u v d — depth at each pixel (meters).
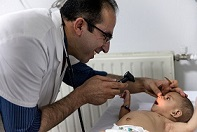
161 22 1.72
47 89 1.22
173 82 1.47
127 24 1.76
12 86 1.00
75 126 1.95
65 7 1.18
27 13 1.11
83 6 1.15
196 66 1.73
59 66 1.18
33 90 1.04
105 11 1.15
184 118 1.41
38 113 1.12
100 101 1.24
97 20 1.15
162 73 1.69
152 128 1.33
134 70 1.72
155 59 1.67
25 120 1.04
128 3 1.72
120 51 1.83
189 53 1.73
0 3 1.90
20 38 1.01
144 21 1.74
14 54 1.00
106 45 1.23
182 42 1.73
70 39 1.20
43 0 1.85
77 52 1.25
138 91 1.51
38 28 1.07
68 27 1.18
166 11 1.69
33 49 1.02
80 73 1.42
